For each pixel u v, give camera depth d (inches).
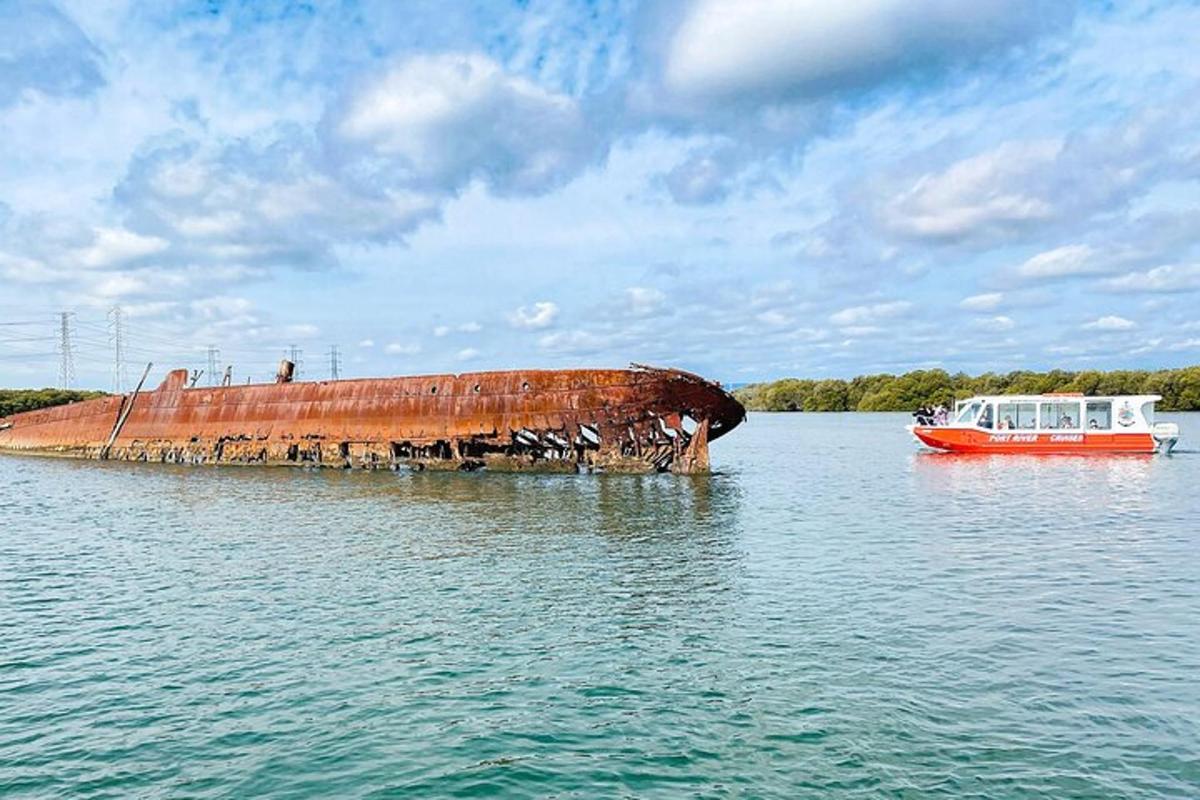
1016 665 543.5
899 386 7367.1
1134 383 5295.3
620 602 717.3
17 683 538.6
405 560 913.5
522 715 476.7
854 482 1704.0
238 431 2151.8
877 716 464.1
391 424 1915.6
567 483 1654.8
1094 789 380.8
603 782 396.5
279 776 408.2
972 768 401.7
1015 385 5831.7
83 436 2544.3
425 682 531.2
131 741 450.0
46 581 832.9
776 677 527.2
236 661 576.4
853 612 673.0
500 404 1803.6
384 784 398.3
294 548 997.8
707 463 1734.7
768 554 920.3
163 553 980.6
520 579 811.4
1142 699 485.1
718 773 403.2
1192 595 722.8
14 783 403.9
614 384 1718.8
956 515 1214.3
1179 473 1792.6
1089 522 1136.8
